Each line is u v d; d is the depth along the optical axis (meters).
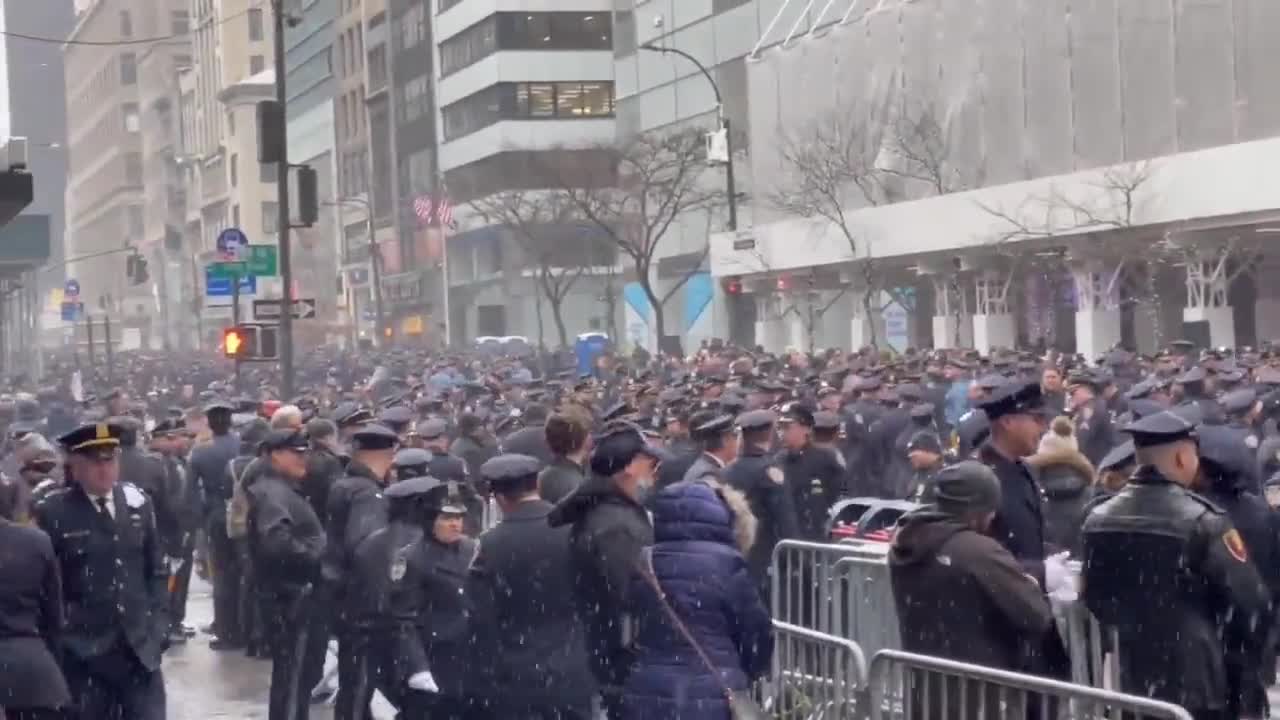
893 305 48.81
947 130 47.50
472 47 89.25
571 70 86.12
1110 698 6.52
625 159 65.88
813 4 59.25
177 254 152.25
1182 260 38.03
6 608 8.34
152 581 9.66
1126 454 9.61
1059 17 43.22
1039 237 39.56
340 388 39.31
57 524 9.36
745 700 7.43
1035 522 7.62
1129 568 7.28
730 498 7.65
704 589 7.37
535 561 8.34
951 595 7.07
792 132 55.22
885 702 7.52
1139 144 41.19
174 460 16.53
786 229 51.06
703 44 69.12
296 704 12.04
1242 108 38.50
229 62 137.50
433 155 95.56
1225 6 39.09
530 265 75.69
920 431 15.31
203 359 74.94
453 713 8.90
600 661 7.70
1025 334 42.81
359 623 10.64
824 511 13.77
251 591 15.41
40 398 36.84
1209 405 15.65
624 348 68.88
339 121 115.31
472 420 17.86
